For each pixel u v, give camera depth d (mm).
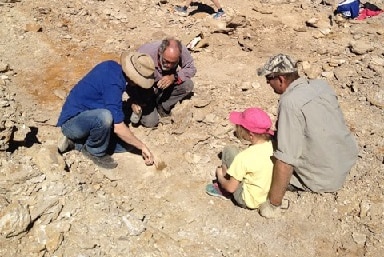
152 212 4262
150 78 4340
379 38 7395
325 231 4156
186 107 5410
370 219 4207
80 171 4500
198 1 8477
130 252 3762
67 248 3678
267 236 4098
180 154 4941
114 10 7586
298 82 4020
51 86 5863
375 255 3941
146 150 4613
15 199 3863
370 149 5039
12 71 6055
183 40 7113
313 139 4008
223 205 4367
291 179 4398
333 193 4414
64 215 3879
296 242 4062
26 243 3639
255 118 4043
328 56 6906
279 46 7156
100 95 4422
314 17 8094
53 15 7230
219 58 6773
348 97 5965
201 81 6098
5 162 4117
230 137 5168
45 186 4020
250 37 7246
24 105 5441
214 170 4781
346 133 4176
